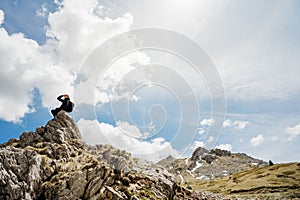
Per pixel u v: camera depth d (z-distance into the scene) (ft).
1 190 71.05
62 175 79.51
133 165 86.69
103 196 67.67
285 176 339.16
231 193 258.98
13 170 77.20
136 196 69.51
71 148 100.27
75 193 70.95
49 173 81.61
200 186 358.23
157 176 87.20
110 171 75.41
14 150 84.07
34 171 78.69
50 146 96.22
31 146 98.99
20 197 71.41
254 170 475.31
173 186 87.81
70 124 113.80
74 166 86.53
